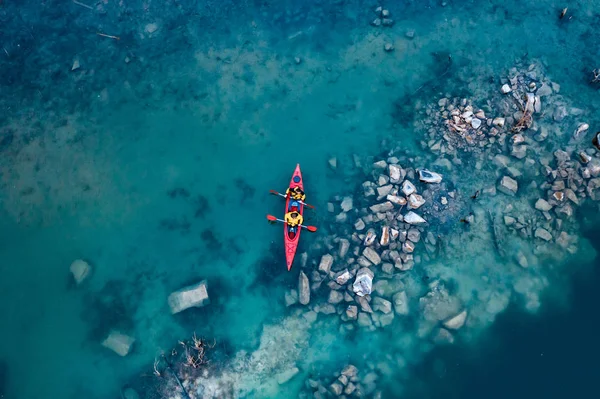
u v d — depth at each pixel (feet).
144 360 55.36
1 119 65.82
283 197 62.59
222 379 54.44
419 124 65.77
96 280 58.80
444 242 59.62
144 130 65.67
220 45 69.82
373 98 67.56
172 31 70.49
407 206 60.54
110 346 55.52
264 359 55.42
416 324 56.80
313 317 56.90
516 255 59.47
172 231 61.16
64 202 62.13
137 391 54.03
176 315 57.16
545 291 58.49
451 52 70.23
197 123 66.08
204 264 59.82
